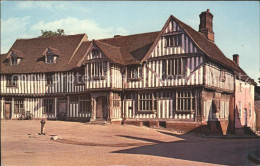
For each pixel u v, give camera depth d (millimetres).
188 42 18672
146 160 8984
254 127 24297
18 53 25328
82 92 22031
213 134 19453
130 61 20938
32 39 27000
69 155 9711
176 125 18844
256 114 24703
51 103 24141
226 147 12047
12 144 11727
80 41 25359
